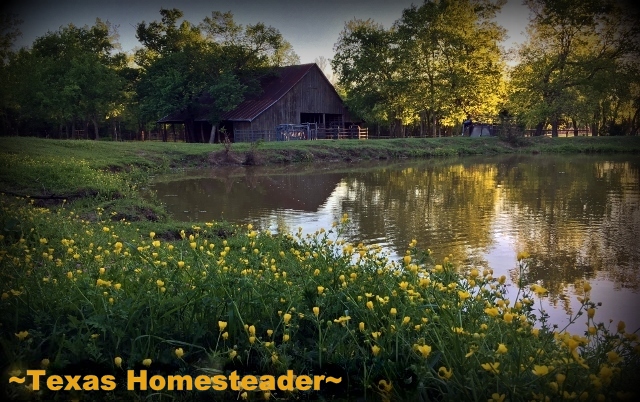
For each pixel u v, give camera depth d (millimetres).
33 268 5410
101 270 4508
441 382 3320
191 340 4094
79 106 43938
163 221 12156
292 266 5758
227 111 42469
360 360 3936
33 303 4305
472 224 12281
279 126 41656
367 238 10734
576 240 10602
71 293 4410
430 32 45688
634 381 3270
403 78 46656
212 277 4496
